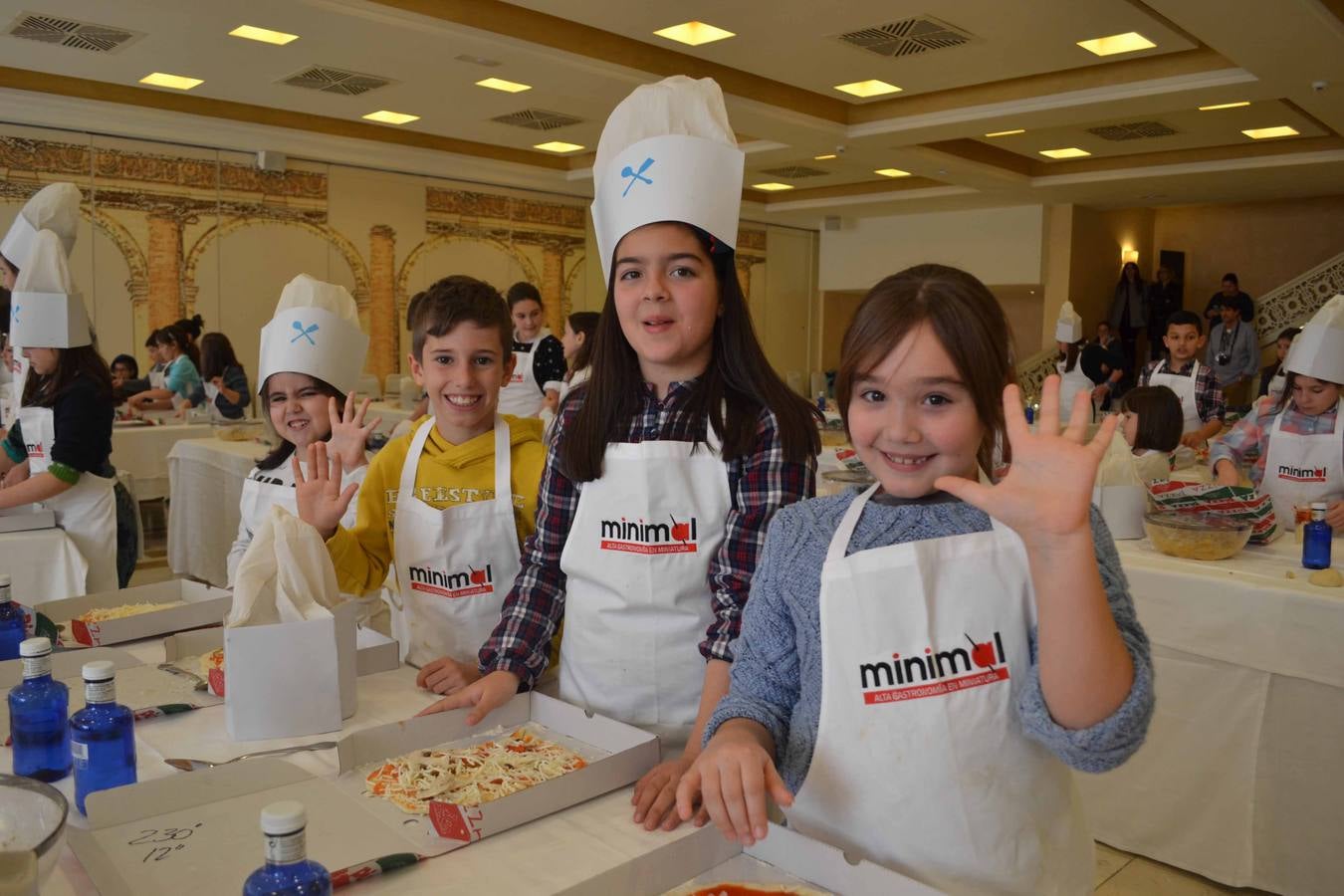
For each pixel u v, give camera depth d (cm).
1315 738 222
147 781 108
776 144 840
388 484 182
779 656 108
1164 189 1034
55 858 74
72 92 735
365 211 931
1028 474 82
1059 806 100
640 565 136
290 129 847
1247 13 500
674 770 113
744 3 534
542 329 582
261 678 128
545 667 145
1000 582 96
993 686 96
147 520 661
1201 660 237
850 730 99
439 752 124
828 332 1371
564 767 119
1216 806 238
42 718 116
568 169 1035
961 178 968
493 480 175
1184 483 286
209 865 93
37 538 272
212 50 619
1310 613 218
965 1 528
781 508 125
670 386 138
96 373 291
